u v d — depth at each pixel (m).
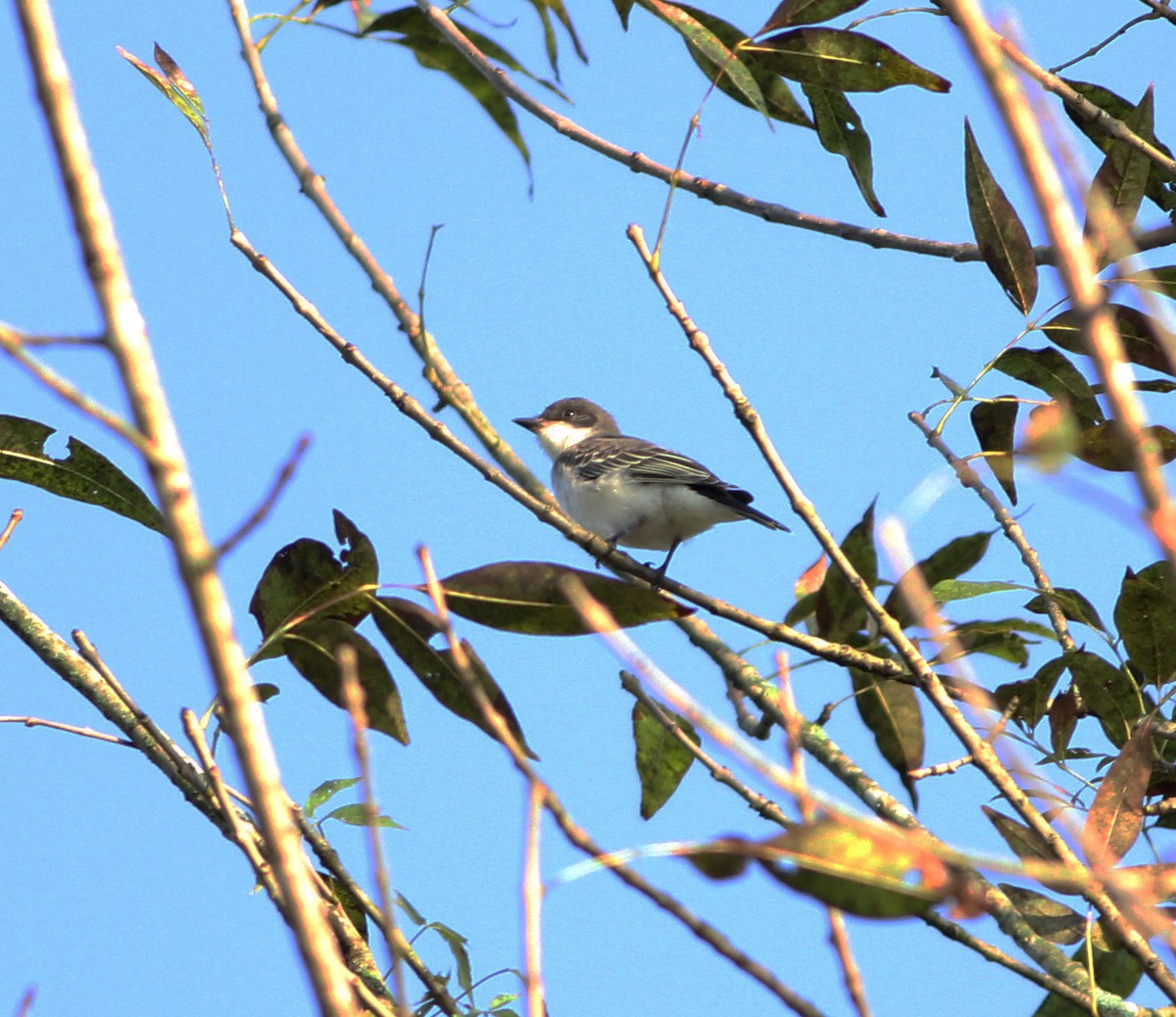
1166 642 8.57
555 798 4.27
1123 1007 6.71
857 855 4.11
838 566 7.54
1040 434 4.20
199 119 9.02
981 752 7.02
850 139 11.34
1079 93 11.22
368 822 4.23
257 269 8.88
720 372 7.96
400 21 10.83
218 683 4.08
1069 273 4.02
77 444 8.05
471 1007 7.43
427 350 8.71
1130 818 7.30
